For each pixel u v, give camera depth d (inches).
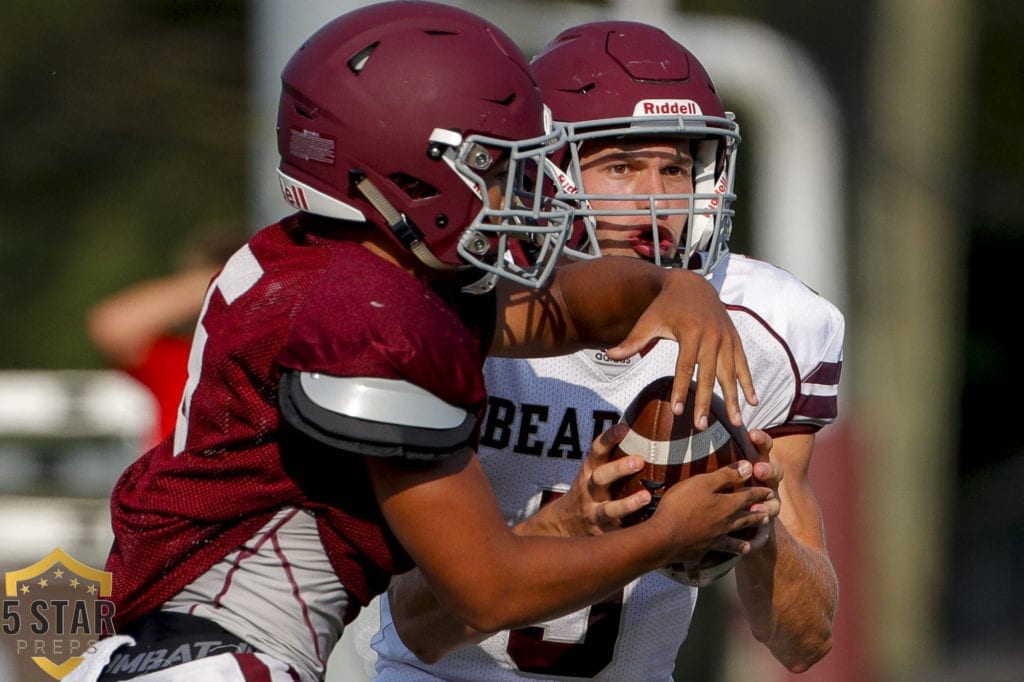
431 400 329.1
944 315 1540.4
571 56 440.8
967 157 1968.5
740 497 359.6
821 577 417.4
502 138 354.9
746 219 1488.7
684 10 1535.4
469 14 367.9
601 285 380.5
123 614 357.7
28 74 1761.8
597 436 417.4
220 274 364.5
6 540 823.7
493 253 368.2
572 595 340.2
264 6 629.0
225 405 343.6
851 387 1432.1
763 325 429.7
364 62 353.7
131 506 360.2
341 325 329.4
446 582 334.3
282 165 369.7
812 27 1471.5
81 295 1715.1
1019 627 1974.7
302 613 351.6
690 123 426.0
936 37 1513.3
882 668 1456.7
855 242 1451.8
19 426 873.5
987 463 2174.0
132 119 1774.1
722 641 975.6
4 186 1760.6
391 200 352.2
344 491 343.6
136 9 1782.7
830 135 1016.9
